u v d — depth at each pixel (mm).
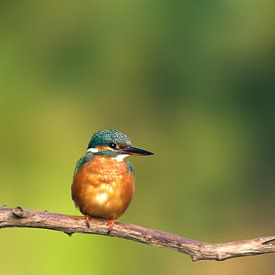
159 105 17422
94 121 16875
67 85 16844
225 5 16641
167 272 15492
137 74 17094
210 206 17891
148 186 17359
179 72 17312
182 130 17781
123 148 8586
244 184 18312
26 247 13234
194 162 17812
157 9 16438
